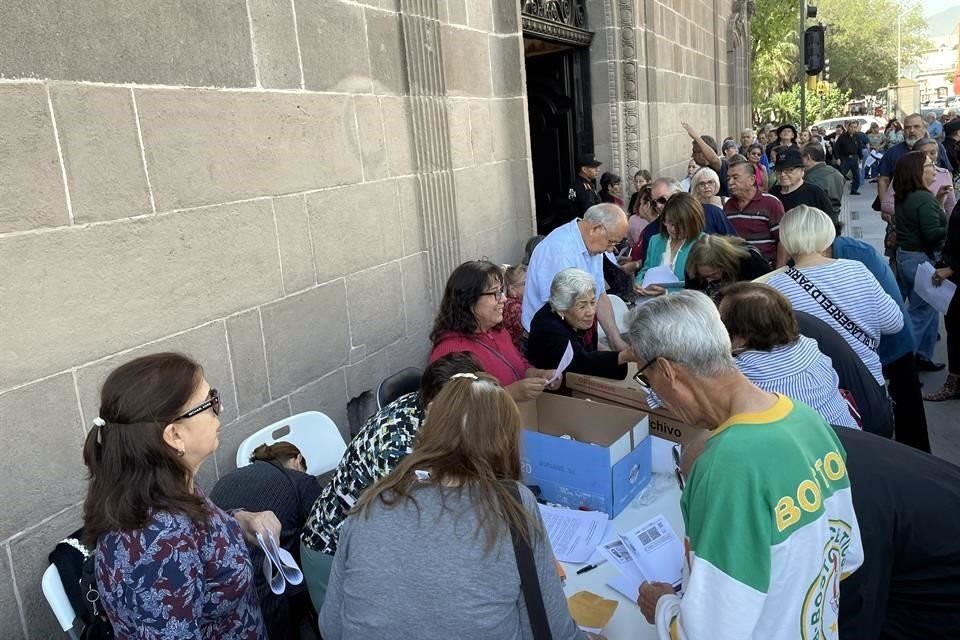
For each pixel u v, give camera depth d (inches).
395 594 54.6
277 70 124.2
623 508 89.7
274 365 126.0
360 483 84.5
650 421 99.7
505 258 225.6
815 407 85.7
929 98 3287.4
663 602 62.3
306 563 89.0
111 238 95.3
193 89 107.4
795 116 1282.0
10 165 82.8
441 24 181.3
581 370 121.3
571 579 77.0
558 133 315.0
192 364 64.4
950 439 168.9
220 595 62.2
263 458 103.9
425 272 174.6
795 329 87.2
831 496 55.4
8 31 82.4
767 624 52.6
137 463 59.5
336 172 140.6
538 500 92.1
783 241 122.0
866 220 482.0
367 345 152.4
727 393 58.9
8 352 82.8
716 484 53.1
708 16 493.7
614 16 303.6
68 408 89.8
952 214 173.9
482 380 63.7
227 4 113.2
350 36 143.9
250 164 118.9
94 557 63.8
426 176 172.1
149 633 57.9
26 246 84.7
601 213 150.6
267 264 123.4
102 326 94.3
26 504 84.9
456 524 55.5
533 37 258.1
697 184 213.3
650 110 342.3
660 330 60.3
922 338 209.8
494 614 54.1
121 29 96.0
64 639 88.9
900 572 69.7
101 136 93.6
